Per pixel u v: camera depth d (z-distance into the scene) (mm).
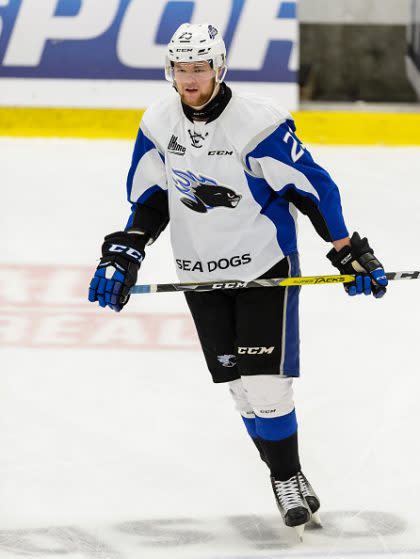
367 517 8656
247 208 7945
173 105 7941
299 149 7828
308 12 27359
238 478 9328
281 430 8219
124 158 19141
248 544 8219
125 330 12391
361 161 19312
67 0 19969
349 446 9891
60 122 20391
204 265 8211
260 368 8078
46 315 12734
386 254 15148
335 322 12719
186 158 7852
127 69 20234
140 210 8430
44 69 20188
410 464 9555
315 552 8070
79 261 14641
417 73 26812
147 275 14047
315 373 11398
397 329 12562
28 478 9289
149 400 10805
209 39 7543
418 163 19266
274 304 8070
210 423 10328
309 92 27672
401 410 10594
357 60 27672
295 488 8281
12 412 10531
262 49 20203
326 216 7957
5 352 11781
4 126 20375
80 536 8359
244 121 7684
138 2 20000
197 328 8516
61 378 11266
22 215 16312
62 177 18078
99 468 9484
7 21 20047
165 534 8391
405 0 27281
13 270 14148
